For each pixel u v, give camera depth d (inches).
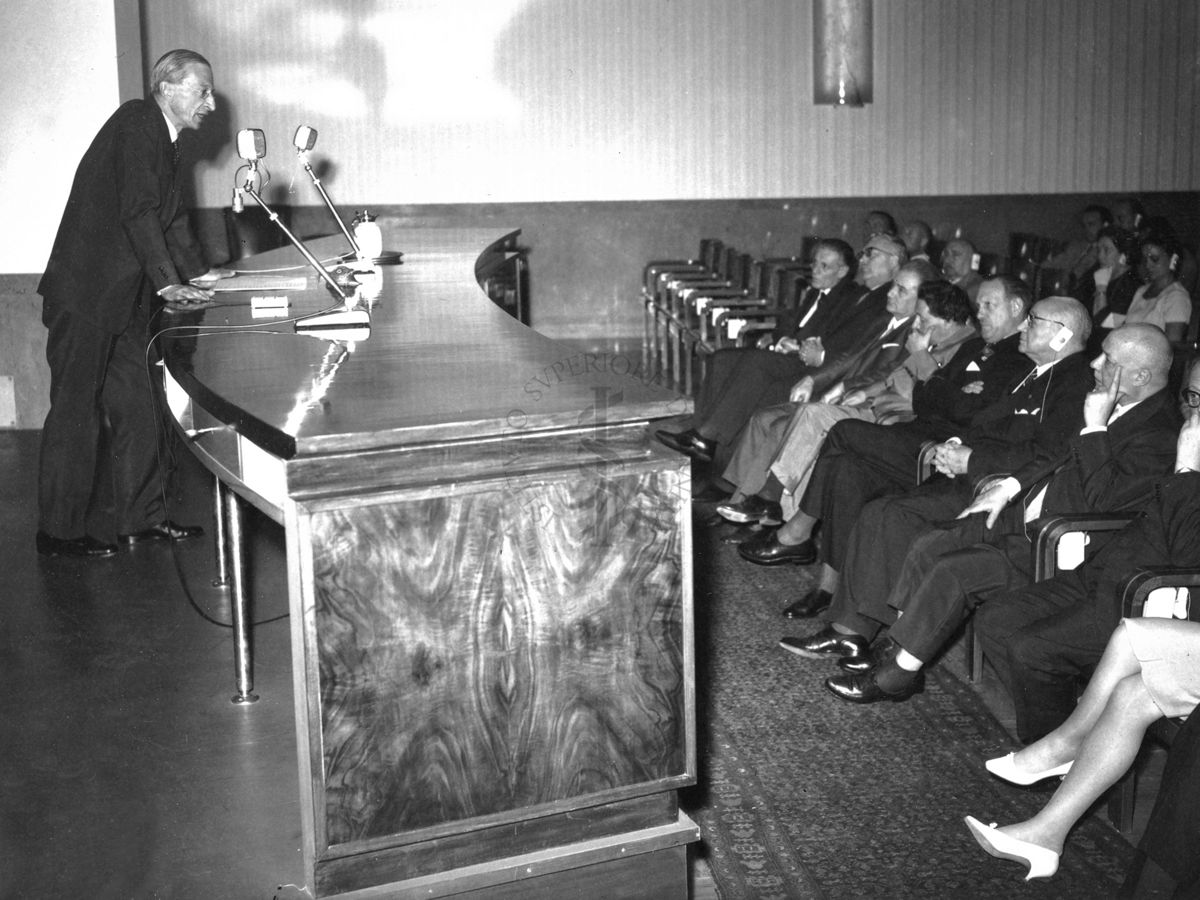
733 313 263.1
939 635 128.3
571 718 80.8
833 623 144.7
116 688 128.0
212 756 111.6
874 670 133.9
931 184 384.8
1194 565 107.2
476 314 135.6
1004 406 151.6
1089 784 98.7
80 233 168.1
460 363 101.5
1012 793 113.9
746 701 135.0
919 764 120.0
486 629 78.0
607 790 82.4
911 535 138.9
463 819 78.9
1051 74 383.2
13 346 263.1
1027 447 138.4
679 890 84.9
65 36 248.4
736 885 99.3
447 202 366.6
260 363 104.0
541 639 79.4
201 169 350.6
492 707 78.7
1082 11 381.1
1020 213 388.5
